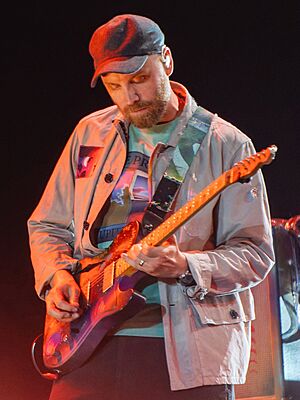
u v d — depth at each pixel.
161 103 6.80
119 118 7.25
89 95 11.34
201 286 6.39
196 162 6.88
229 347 6.53
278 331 8.04
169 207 6.74
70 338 6.87
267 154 5.89
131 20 6.82
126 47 6.70
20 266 11.34
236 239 6.79
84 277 7.00
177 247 6.37
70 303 6.81
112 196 7.02
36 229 7.50
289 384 8.01
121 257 6.53
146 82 6.75
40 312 11.30
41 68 11.44
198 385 6.39
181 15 11.11
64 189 7.51
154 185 6.88
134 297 6.48
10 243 11.38
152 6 11.19
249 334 6.81
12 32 11.45
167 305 6.56
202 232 6.77
